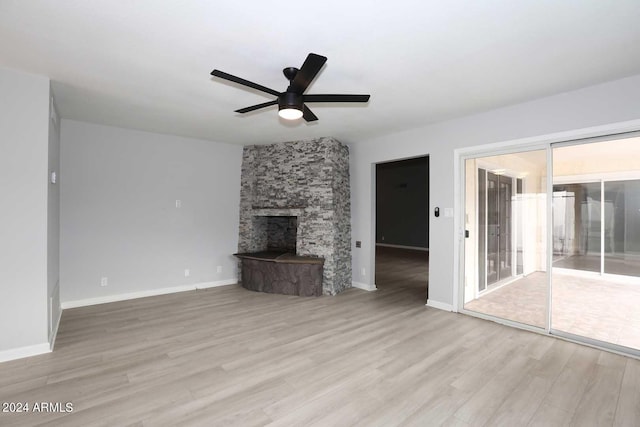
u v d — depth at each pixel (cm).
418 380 250
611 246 366
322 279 518
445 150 435
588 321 357
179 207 534
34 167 293
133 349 306
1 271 279
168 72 288
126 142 482
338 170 538
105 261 465
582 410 214
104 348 308
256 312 421
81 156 445
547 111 344
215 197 574
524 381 250
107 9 197
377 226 1270
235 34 225
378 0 187
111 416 204
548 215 350
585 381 250
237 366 273
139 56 259
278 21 209
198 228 555
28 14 202
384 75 291
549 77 295
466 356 293
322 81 304
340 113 399
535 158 360
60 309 417
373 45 239
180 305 452
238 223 603
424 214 1118
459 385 244
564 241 359
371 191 543
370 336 340
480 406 217
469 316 408
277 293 519
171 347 311
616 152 325
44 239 297
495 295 397
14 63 271
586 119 319
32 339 292
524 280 372
